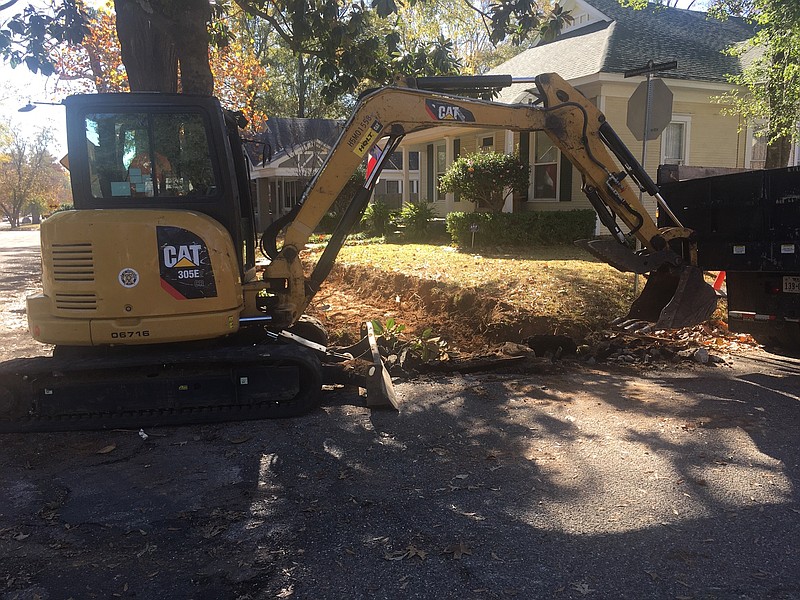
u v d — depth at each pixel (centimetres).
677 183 741
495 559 329
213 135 538
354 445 489
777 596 295
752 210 666
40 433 529
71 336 505
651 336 786
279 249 669
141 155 531
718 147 1745
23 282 1501
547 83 646
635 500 391
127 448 495
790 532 351
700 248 723
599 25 1911
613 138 666
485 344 800
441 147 2361
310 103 4400
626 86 1588
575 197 1666
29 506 399
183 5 841
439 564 326
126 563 333
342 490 413
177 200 538
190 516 383
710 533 351
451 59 1005
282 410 551
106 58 1980
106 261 501
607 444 480
